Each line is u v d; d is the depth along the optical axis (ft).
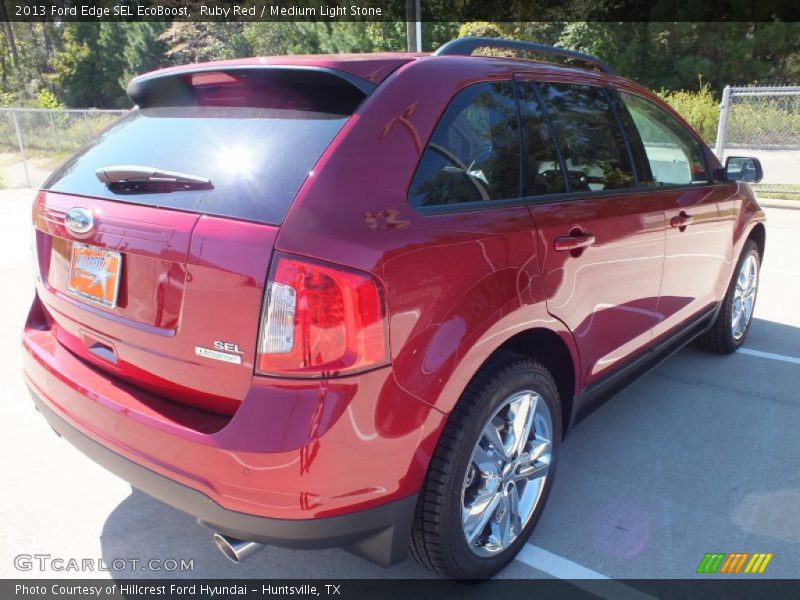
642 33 91.81
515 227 7.74
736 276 14.65
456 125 7.55
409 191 6.83
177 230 6.49
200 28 106.63
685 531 9.19
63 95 134.00
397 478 6.53
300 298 5.92
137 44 115.96
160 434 6.50
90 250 7.50
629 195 10.19
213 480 6.19
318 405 5.97
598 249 9.11
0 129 55.62
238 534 6.40
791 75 90.02
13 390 13.23
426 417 6.61
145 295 6.89
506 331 7.47
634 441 11.62
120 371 7.41
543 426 8.59
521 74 8.77
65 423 7.63
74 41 131.95
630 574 8.38
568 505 9.75
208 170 6.83
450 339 6.76
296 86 7.34
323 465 6.01
